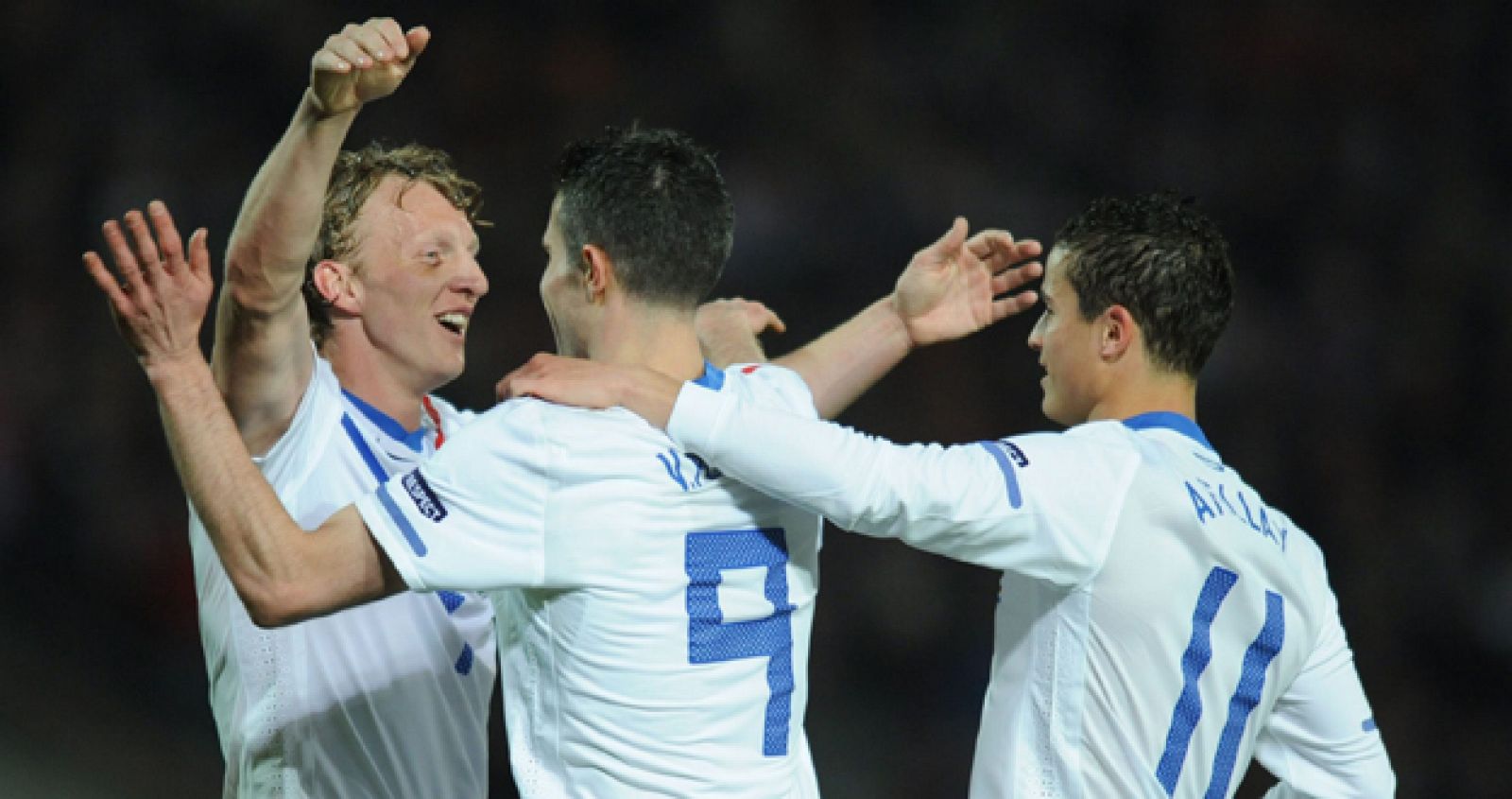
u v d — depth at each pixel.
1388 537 34.72
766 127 39.84
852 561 31.11
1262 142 40.94
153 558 31.31
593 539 9.54
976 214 38.78
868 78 40.69
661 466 9.67
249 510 9.66
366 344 12.09
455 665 12.06
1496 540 34.97
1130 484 10.56
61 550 31.69
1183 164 40.44
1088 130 40.69
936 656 30.50
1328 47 41.59
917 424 34.25
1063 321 11.48
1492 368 37.59
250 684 11.68
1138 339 11.23
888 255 37.91
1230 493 10.99
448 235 12.09
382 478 11.88
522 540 9.55
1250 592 10.90
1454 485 35.84
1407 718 32.06
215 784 26.98
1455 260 39.12
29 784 25.47
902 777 29.00
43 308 35.03
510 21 39.91
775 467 9.70
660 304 10.08
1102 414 11.46
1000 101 40.75
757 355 13.81
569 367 9.75
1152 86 41.50
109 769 26.55
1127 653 10.61
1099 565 10.49
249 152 37.69
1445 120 41.03
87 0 37.94
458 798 12.09
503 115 38.91
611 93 39.62
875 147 39.66
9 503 32.03
